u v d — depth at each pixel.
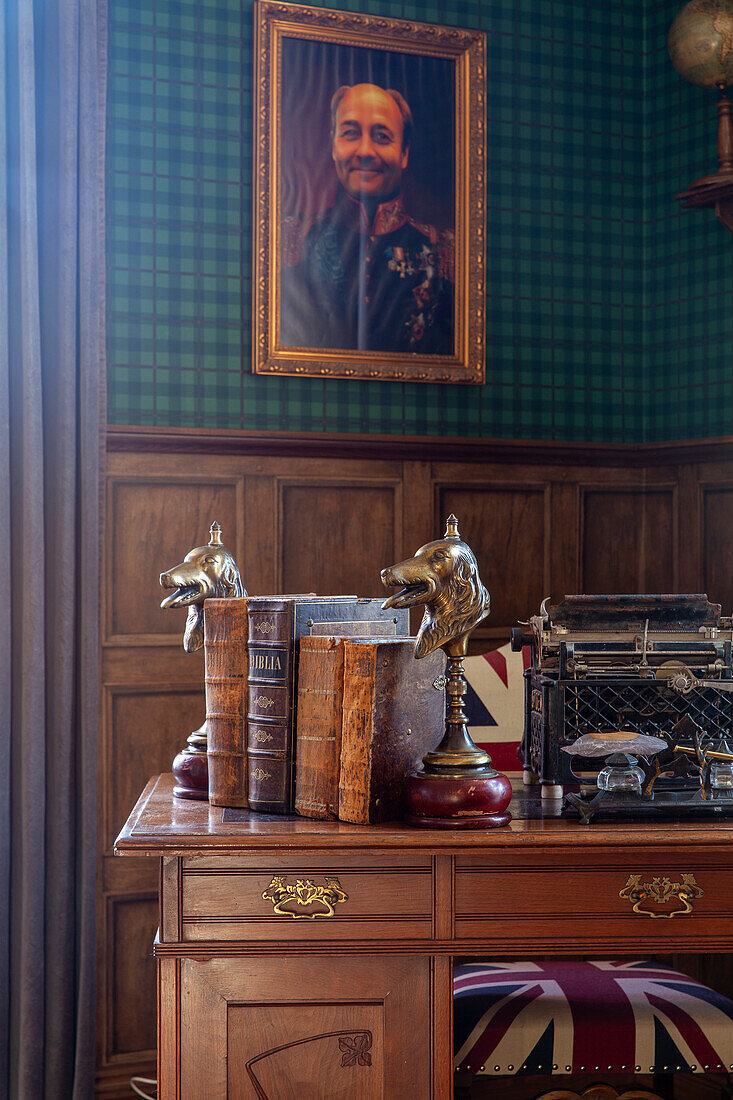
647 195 3.51
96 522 2.89
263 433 3.13
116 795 3.00
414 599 1.83
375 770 1.84
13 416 2.83
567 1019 2.10
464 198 3.32
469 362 3.33
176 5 3.07
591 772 2.07
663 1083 2.35
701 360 3.34
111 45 3.02
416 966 1.82
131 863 2.99
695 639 2.13
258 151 3.12
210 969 1.79
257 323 3.12
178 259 3.08
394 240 3.26
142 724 3.02
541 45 3.43
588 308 3.47
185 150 3.09
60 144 2.85
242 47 3.13
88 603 2.88
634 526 3.50
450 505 3.32
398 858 1.80
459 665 1.89
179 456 3.06
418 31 3.26
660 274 3.48
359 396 3.25
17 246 2.82
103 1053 2.94
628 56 3.51
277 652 1.93
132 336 3.04
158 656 3.03
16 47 2.80
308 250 3.18
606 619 2.14
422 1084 1.81
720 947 1.84
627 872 1.83
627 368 3.51
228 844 1.74
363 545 3.24
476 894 1.81
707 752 1.96
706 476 3.30
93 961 2.85
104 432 2.97
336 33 3.19
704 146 3.34
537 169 3.43
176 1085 1.79
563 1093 2.16
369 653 1.83
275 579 3.15
